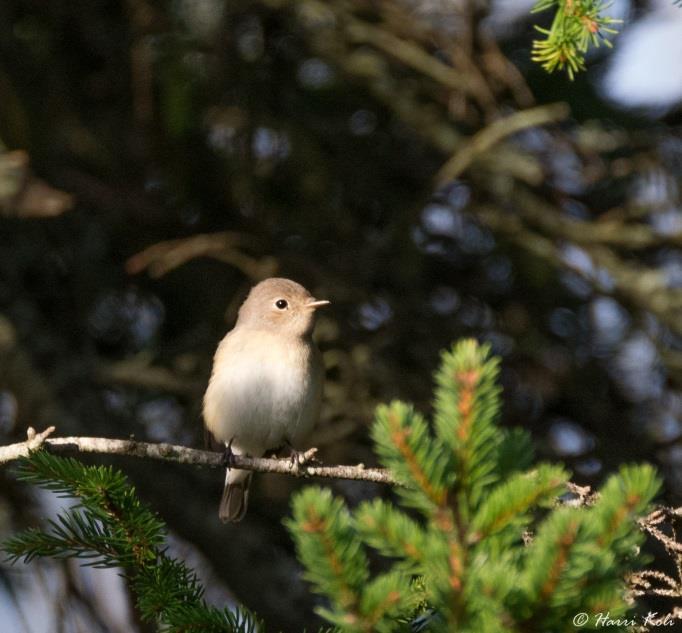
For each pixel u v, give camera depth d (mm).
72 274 13523
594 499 6707
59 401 12320
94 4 13523
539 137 13844
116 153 13453
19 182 12008
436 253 13883
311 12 13289
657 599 11219
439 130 13312
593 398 13492
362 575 4750
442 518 4816
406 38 13492
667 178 13523
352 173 13820
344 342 13062
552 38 7773
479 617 4676
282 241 13742
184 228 13633
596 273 13141
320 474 7805
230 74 13297
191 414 13016
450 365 4938
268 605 12500
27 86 13047
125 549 6309
